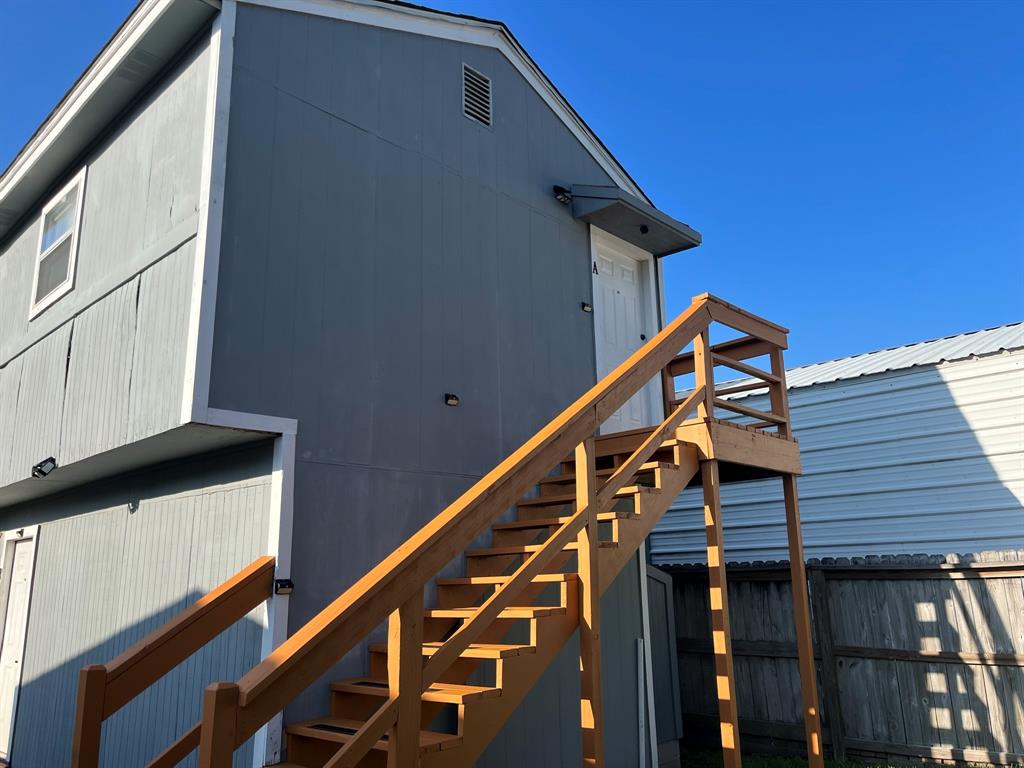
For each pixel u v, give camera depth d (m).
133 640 5.01
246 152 4.27
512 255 5.92
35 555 6.86
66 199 6.37
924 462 8.38
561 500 5.00
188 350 3.89
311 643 2.37
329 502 4.22
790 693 6.88
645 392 7.26
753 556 9.66
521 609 3.58
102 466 5.25
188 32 4.62
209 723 2.16
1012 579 5.93
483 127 5.93
